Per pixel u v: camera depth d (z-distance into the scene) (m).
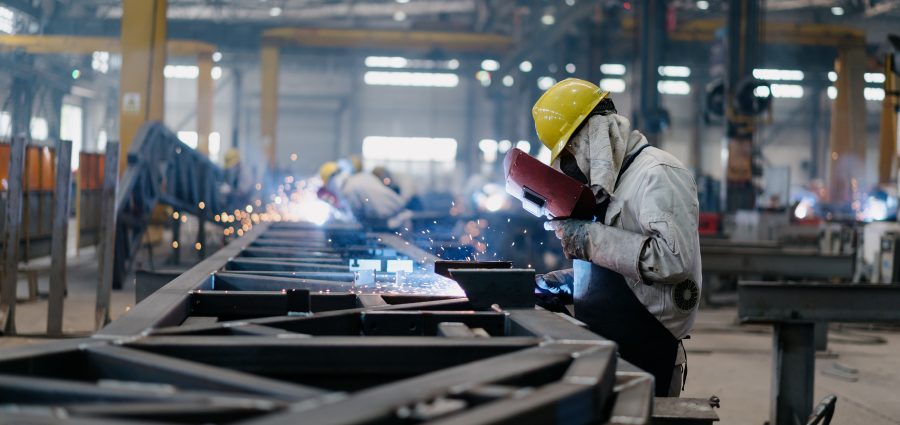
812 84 27.44
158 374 1.31
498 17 25.70
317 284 2.96
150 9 12.86
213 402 1.08
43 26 23.66
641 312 2.51
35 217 10.29
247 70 34.66
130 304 8.52
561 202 2.44
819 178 33.62
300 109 35.03
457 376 1.25
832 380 5.95
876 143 32.16
